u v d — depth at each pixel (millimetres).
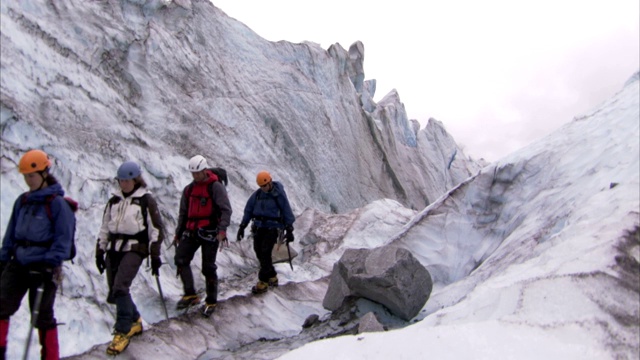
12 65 7051
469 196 8562
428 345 3148
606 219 4281
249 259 9133
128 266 4660
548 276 3516
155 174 8625
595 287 3260
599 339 2920
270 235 7203
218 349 5582
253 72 14562
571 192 6477
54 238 3770
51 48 8195
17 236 3770
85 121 7906
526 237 6375
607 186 5629
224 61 13438
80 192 6473
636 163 5395
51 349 3922
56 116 7359
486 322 3236
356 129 19391
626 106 7312
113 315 5551
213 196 5984
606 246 3656
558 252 4082
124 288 4629
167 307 6070
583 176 6680
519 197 7965
